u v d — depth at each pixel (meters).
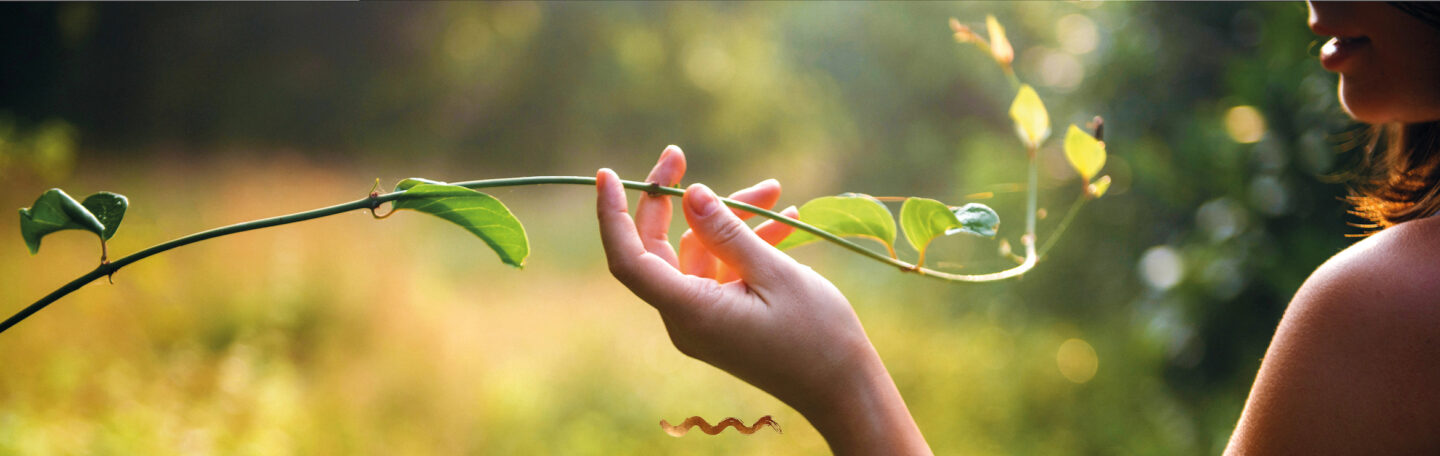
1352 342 1.12
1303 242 3.41
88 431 3.40
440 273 6.88
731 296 1.23
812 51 19.83
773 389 1.26
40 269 4.98
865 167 17.83
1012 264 5.90
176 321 4.87
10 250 5.25
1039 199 5.57
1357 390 1.11
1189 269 3.84
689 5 17.23
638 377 5.05
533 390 4.71
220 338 4.85
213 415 3.84
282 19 14.17
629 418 4.43
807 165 19.30
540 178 1.24
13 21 11.46
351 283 5.56
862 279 7.98
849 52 19.30
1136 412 4.28
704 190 1.24
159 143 12.58
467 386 4.70
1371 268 1.12
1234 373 3.85
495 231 1.25
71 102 12.16
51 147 6.73
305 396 4.33
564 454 4.02
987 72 14.36
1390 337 1.10
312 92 14.78
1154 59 4.33
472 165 16.61
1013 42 7.57
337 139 14.86
